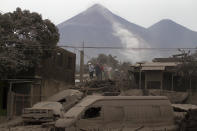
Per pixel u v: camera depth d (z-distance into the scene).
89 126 19.23
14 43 35.31
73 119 19.12
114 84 38.28
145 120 20.38
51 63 42.03
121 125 19.75
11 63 33.25
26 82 37.69
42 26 37.34
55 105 29.48
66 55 46.88
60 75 45.06
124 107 20.05
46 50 37.62
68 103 31.12
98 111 19.66
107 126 19.48
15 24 36.19
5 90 37.78
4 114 35.75
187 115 21.20
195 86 51.88
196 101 44.84
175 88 53.56
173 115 21.28
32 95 36.28
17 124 28.84
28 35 36.81
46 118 28.19
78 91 32.72
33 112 28.36
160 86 53.66
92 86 36.91
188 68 49.91
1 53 33.62
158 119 20.75
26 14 37.22
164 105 21.14
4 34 35.25
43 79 39.84
